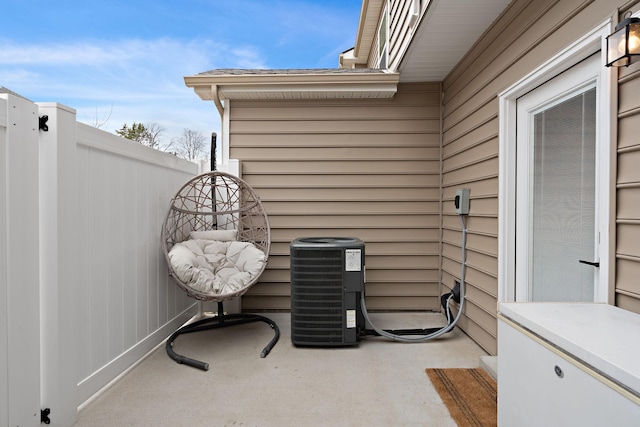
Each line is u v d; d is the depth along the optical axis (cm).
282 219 384
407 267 383
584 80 180
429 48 303
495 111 261
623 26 137
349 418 190
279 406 202
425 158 381
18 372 154
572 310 137
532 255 229
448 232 362
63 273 175
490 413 194
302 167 383
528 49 217
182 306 332
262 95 368
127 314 240
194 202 341
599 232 163
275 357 268
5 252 148
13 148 152
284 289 383
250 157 383
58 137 171
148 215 270
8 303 150
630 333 110
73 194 182
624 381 86
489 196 270
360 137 382
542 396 117
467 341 302
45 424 169
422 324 344
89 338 199
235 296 279
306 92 360
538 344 119
